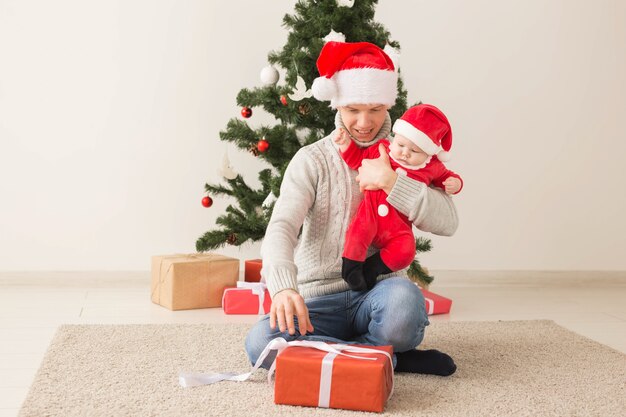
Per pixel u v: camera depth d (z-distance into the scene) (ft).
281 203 6.17
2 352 7.30
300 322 5.37
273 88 9.33
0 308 9.30
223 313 9.31
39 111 10.79
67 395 5.71
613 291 11.86
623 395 6.09
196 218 11.26
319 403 5.50
